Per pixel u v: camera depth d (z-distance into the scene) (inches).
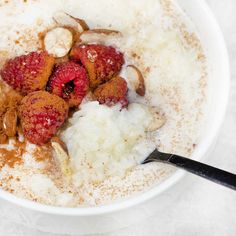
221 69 12.8
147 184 12.1
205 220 13.4
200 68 13.0
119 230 13.3
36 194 12.1
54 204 12.0
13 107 12.4
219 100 12.6
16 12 13.2
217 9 14.4
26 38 13.1
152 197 11.6
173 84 12.8
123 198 12.1
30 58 12.3
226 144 13.7
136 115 12.4
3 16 13.2
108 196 12.1
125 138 12.2
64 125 12.4
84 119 12.2
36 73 12.3
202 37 13.1
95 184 12.1
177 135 12.6
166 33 13.1
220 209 13.4
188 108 12.8
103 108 12.2
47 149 12.3
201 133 12.6
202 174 11.2
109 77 12.5
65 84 12.4
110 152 12.1
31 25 13.2
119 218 12.3
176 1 13.3
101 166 12.1
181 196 13.4
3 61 12.9
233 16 14.4
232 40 14.3
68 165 12.0
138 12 13.2
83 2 13.3
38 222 12.6
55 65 12.6
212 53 13.0
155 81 12.8
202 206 13.4
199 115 12.7
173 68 12.9
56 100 12.1
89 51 12.3
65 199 12.0
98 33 12.6
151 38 13.0
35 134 12.0
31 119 12.0
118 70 12.7
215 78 12.9
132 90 12.7
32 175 12.2
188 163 11.5
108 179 12.2
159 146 12.5
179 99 12.8
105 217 12.1
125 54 12.9
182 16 13.3
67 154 12.1
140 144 12.3
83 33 12.7
